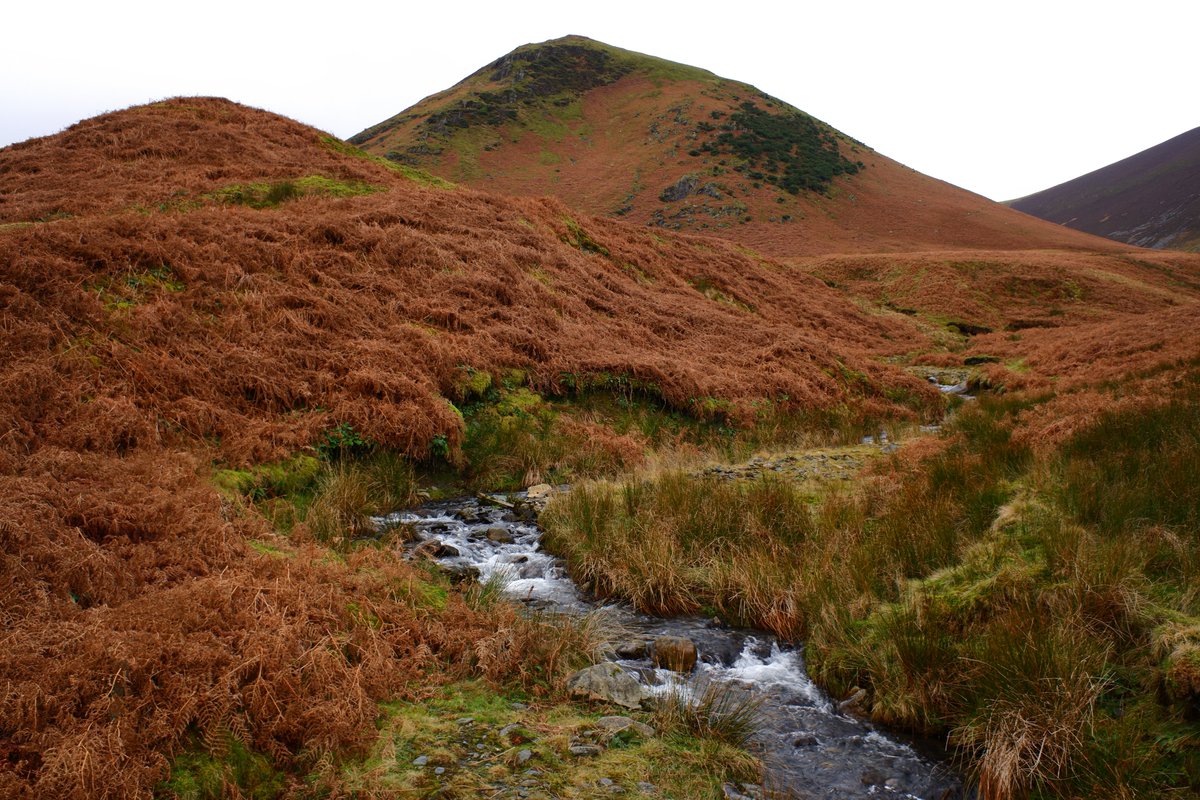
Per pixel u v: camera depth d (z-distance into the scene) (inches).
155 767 130.7
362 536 308.3
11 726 129.0
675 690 184.9
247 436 352.5
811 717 186.9
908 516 283.1
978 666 180.2
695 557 280.8
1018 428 446.9
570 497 339.3
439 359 467.8
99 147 871.7
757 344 813.9
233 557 216.8
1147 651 177.9
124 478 253.4
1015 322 1752.0
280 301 470.3
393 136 3939.5
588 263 877.2
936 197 3673.7
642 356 609.0
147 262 451.2
